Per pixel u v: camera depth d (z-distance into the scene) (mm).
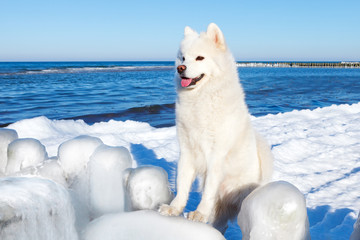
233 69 3205
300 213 1837
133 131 8297
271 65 133875
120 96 19234
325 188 4832
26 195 1504
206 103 2979
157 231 1908
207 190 2959
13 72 44781
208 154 3029
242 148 3055
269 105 16156
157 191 2258
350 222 3668
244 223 2029
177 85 3256
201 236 1876
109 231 1939
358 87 27266
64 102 16078
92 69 60781
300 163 6086
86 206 2369
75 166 2500
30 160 2666
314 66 125375
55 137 6699
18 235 1438
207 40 3217
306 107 15438
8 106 14367
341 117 10531
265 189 1977
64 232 1698
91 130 8086
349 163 6113
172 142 7297
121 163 2365
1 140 2889
